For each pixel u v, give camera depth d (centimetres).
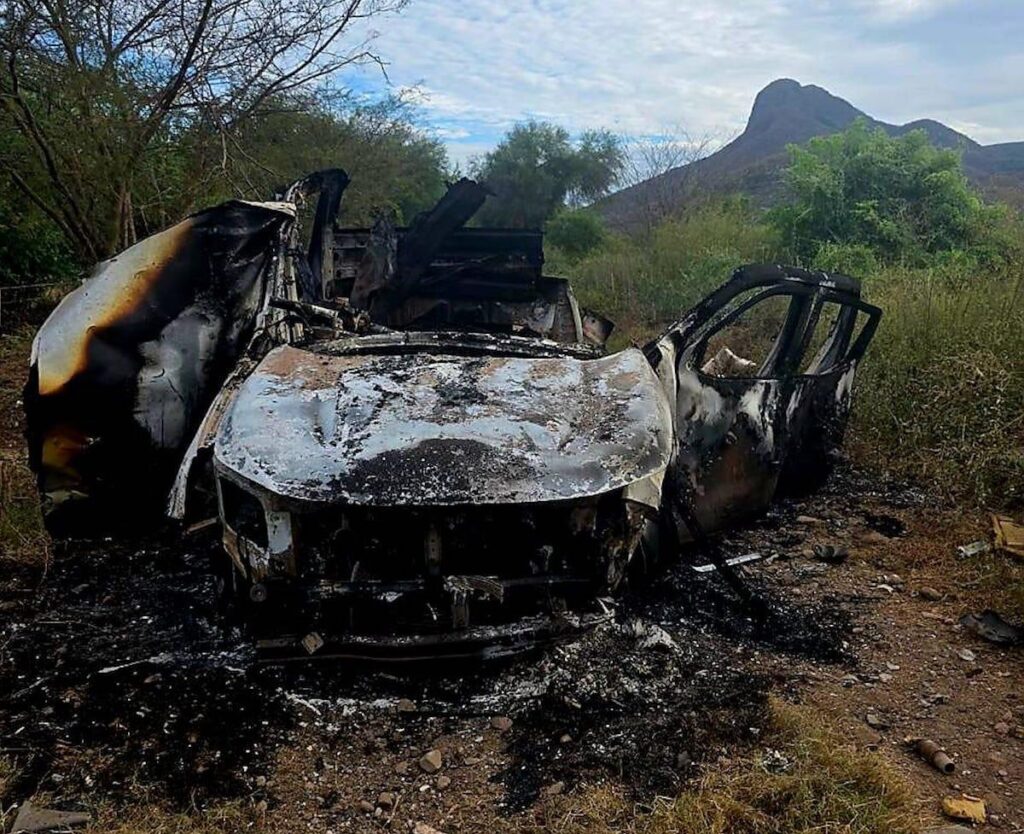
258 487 252
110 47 651
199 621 315
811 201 1029
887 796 232
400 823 226
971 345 547
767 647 315
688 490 363
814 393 428
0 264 756
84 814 221
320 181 462
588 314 666
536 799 233
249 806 229
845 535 418
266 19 676
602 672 286
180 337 365
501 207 2650
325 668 284
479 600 265
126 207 709
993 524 412
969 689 292
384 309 572
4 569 354
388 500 247
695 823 218
